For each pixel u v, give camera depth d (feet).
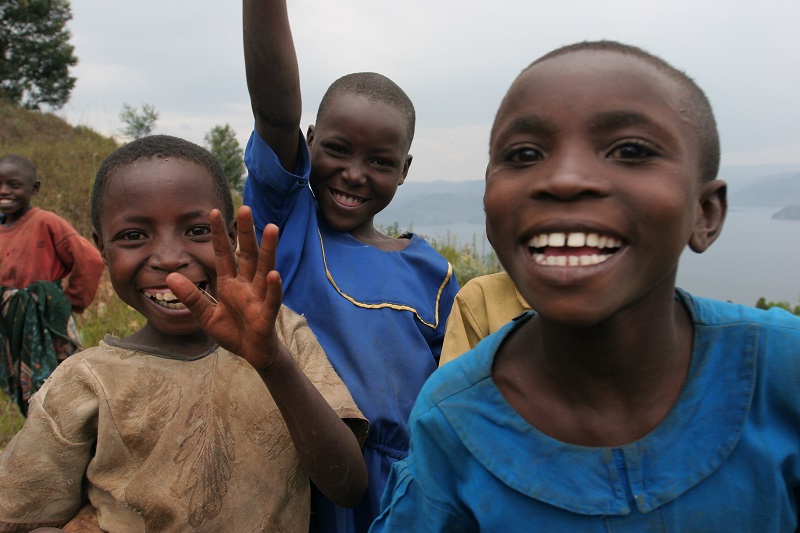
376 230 9.87
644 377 3.76
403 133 8.80
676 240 3.38
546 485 3.76
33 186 16.89
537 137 3.43
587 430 3.83
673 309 3.83
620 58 3.43
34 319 15.38
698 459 3.62
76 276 16.87
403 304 8.14
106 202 5.78
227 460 5.76
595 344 3.67
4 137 60.08
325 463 5.59
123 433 5.68
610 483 3.68
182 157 5.89
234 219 6.47
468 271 22.66
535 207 3.39
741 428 3.64
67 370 5.95
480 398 4.09
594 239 3.30
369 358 7.57
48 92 124.16
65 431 5.72
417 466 4.30
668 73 3.52
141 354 5.93
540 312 3.43
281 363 5.02
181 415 5.75
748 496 3.59
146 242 5.71
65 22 123.13
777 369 3.68
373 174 8.66
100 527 5.76
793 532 3.75
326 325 7.84
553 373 3.91
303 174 8.38
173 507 5.57
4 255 16.20
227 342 4.77
